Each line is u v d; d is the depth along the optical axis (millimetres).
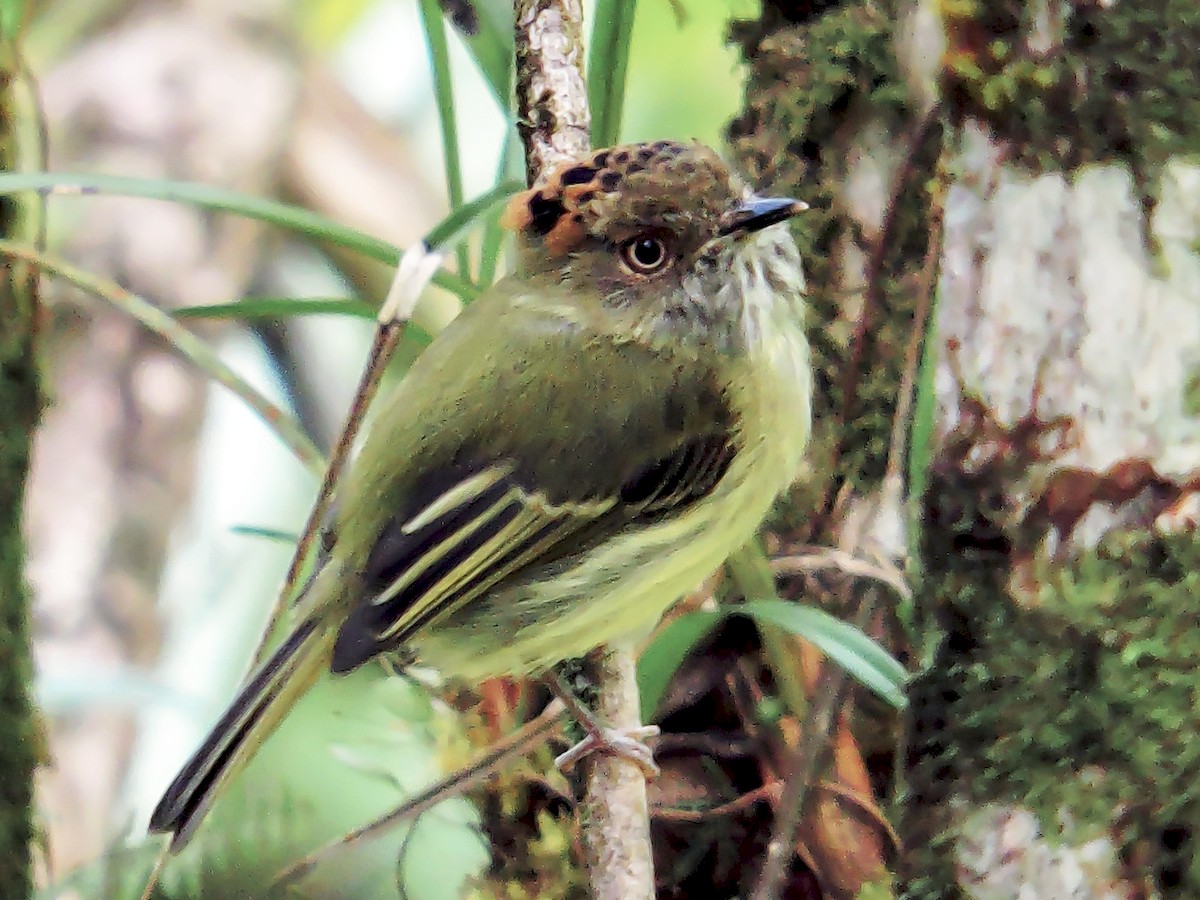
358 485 2660
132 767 2740
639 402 2656
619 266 2658
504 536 2656
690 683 2674
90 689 2703
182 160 2768
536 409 2656
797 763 2662
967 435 2660
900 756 2662
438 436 2656
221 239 2768
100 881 2713
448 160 2658
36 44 2771
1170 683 2650
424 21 2656
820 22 2674
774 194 2676
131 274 2758
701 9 2715
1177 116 2654
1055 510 2656
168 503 2754
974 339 2660
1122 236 2654
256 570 2754
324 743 2705
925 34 2664
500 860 2686
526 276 2662
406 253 2633
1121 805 2652
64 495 2748
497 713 2689
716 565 2664
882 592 2666
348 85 2787
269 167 2775
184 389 2758
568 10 2672
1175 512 2652
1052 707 2654
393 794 2709
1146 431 2652
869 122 2672
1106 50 2656
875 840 2666
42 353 2695
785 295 2662
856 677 2654
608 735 2660
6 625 2689
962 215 2660
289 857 2705
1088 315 2654
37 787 2703
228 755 2654
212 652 2752
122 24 2779
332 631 2658
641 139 2738
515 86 2672
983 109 2660
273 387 2768
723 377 2656
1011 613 2658
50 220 2758
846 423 2674
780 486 2662
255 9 2785
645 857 2652
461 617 2664
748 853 2672
